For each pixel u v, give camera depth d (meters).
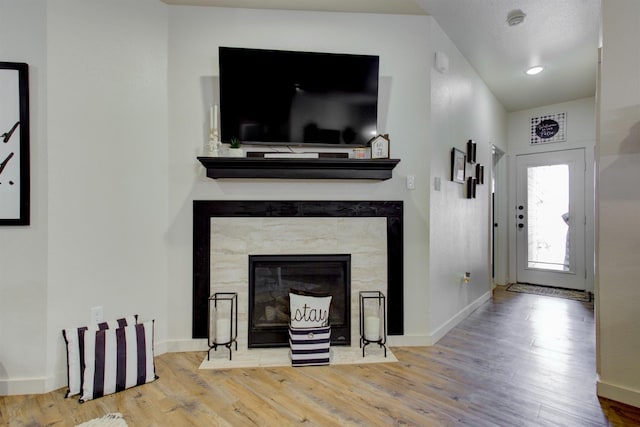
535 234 4.67
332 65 2.45
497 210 4.83
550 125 4.53
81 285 2.06
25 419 1.66
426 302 2.60
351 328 2.54
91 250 2.10
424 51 2.61
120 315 2.21
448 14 2.57
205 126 2.46
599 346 1.89
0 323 1.90
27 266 1.92
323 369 2.18
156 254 2.38
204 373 2.12
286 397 1.85
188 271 2.45
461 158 3.22
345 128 2.47
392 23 2.59
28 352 1.92
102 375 1.87
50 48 1.96
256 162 2.31
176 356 2.36
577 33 2.80
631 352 1.79
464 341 2.67
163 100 2.41
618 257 1.83
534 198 4.66
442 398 1.84
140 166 2.30
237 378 2.06
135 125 2.28
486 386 1.97
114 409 1.74
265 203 2.48
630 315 1.79
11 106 1.89
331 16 2.55
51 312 1.96
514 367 2.21
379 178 2.47
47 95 1.95
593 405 1.78
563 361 2.30
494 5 2.45
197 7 2.46
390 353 2.41
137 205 2.29
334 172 2.43
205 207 2.45
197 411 1.72
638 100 1.76
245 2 2.43
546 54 3.18
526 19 2.61
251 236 2.48
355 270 2.54
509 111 4.80
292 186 2.50
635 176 1.78
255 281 2.53
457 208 3.16
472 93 3.50
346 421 1.63
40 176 1.94
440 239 2.80
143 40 2.32
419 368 2.20
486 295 3.93
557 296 4.08
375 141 2.47
